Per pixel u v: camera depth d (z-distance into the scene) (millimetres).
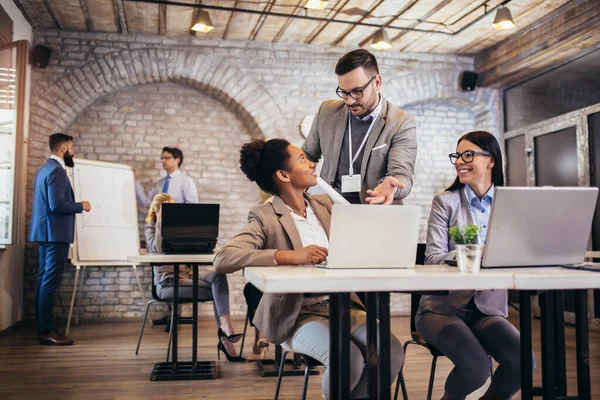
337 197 2285
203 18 5566
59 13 6047
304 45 7086
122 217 6434
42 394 3408
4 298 5602
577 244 1949
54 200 5000
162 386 3621
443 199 2418
